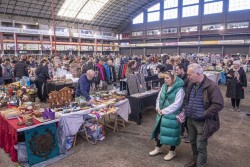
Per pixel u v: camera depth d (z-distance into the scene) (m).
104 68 7.90
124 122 4.28
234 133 3.90
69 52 25.80
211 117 2.17
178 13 25.88
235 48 21.98
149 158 2.96
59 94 3.46
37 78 6.19
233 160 2.91
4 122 3.02
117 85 8.26
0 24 20.59
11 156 2.88
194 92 2.29
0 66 6.69
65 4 23.06
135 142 3.49
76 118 3.15
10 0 19.23
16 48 20.42
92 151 3.17
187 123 2.48
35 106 3.38
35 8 21.92
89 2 24.47
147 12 29.17
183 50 26.06
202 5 23.73
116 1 25.70
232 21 21.80
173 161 2.87
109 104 3.65
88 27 29.70
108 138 3.66
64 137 3.03
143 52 30.03
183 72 3.52
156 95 4.88
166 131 2.70
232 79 5.15
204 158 2.28
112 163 2.83
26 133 2.67
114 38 33.28
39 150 2.80
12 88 4.30
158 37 28.25
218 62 12.23
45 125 2.86
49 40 24.58
